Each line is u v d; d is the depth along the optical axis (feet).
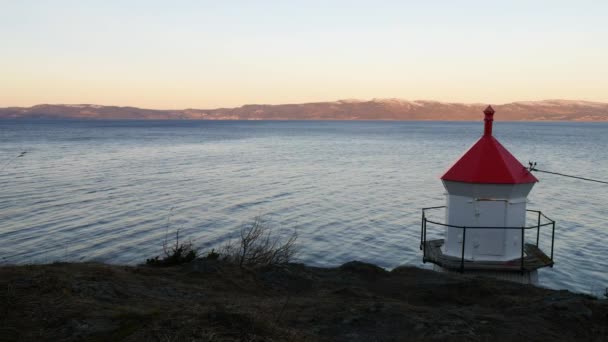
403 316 28.40
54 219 101.50
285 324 26.53
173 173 181.47
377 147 343.67
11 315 24.57
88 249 81.41
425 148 332.80
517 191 42.91
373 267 45.85
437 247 47.85
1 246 81.92
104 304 27.22
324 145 364.17
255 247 58.54
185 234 91.76
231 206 119.03
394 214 112.68
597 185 157.69
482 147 44.29
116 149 299.38
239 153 281.95
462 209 44.01
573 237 92.63
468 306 34.58
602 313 31.09
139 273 37.70
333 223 103.09
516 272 42.96
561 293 37.06
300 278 40.50
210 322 23.16
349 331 26.40
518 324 28.45
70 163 211.82
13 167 193.16
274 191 142.10
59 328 23.21
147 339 21.29
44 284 29.14
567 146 347.36
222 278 37.73
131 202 121.60
